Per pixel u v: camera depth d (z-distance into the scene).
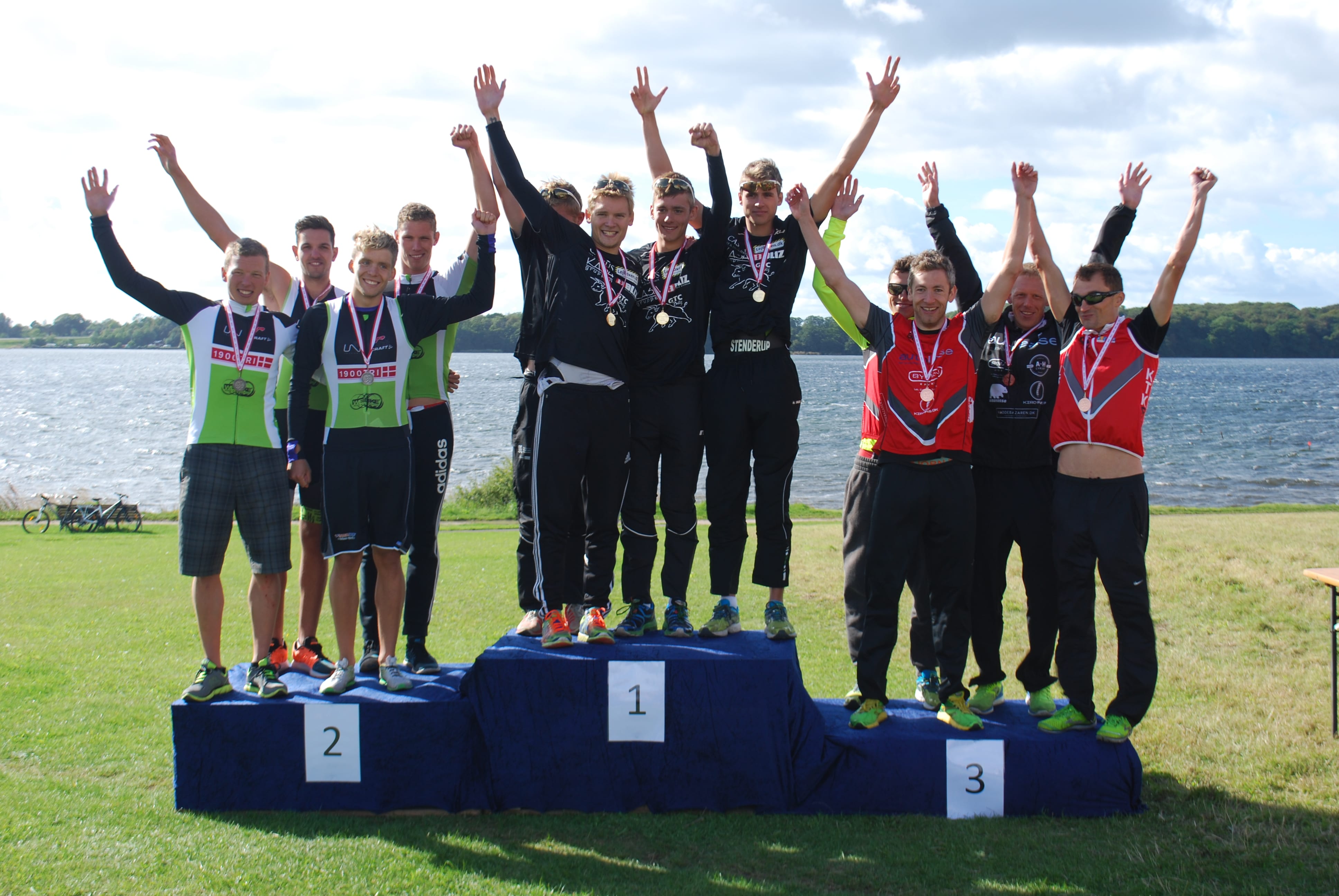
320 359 4.22
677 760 4.02
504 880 3.37
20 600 10.27
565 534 4.21
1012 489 4.31
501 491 26.70
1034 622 4.35
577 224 4.57
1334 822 3.87
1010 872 3.46
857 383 116.12
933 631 4.28
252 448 4.25
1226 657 6.58
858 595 4.57
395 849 3.64
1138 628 4.00
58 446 51.81
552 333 4.17
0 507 25.80
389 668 4.25
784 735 4.00
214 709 4.03
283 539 4.34
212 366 4.20
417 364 4.50
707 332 4.44
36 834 3.72
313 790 4.06
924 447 3.98
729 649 4.16
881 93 4.61
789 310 4.37
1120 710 4.02
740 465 4.39
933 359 4.01
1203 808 4.05
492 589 10.75
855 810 4.03
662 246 4.43
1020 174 4.03
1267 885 3.32
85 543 18.11
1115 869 3.46
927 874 3.44
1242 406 81.62
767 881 3.38
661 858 3.58
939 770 4.02
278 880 3.35
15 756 4.73
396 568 4.24
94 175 4.06
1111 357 4.05
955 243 4.66
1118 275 4.05
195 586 4.18
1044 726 4.13
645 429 4.39
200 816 3.99
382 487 4.16
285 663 4.66
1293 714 5.27
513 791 4.03
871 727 4.17
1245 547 11.83
